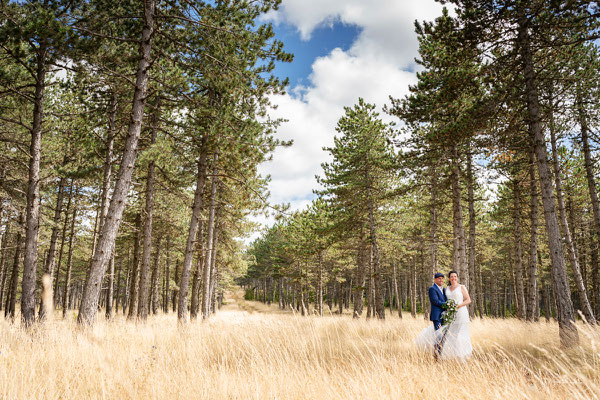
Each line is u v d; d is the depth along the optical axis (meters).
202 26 7.88
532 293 13.62
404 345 6.18
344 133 19.77
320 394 3.25
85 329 5.91
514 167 13.27
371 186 17.69
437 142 8.73
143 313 11.10
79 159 14.69
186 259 10.58
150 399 3.18
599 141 11.34
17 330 6.51
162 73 9.34
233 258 23.98
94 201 15.70
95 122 8.52
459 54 8.18
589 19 6.92
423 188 14.31
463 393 3.16
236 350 5.82
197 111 8.55
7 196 11.31
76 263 31.20
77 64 7.48
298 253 28.97
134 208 15.03
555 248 6.73
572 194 17.47
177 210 17.12
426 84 12.12
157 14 7.99
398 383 3.45
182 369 4.23
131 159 7.21
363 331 8.82
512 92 7.91
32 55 8.68
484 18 7.48
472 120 7.75
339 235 19.75
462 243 12.91
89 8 7.76
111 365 4.03
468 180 14.01
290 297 55.94
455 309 5.46
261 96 8.77
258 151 8.27
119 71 8.85
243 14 8.08
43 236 17.58
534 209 14.09
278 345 5.61
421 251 27.61
